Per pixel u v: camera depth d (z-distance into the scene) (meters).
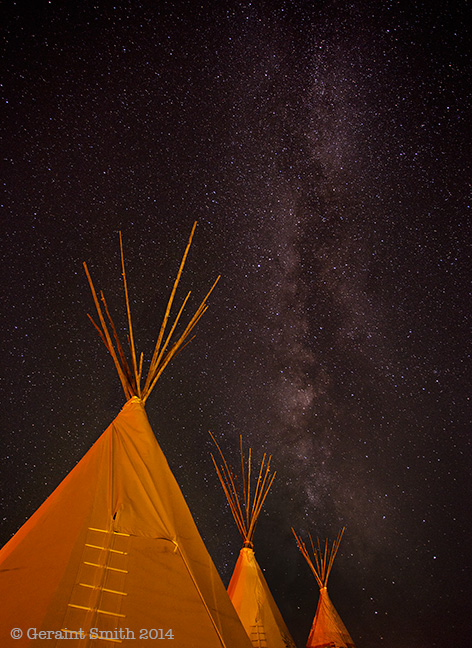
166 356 2.60
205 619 1.57
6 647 1.27
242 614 3.78
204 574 1.78
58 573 1.51
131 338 2.58
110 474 1.91
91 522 1.70
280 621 3.97
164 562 1.70
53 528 1.68
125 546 1.68
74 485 1.86
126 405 2.33
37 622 1.35
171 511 1.91
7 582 1.48
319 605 5.73
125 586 1.55
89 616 1.42
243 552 4.33
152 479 1.98
